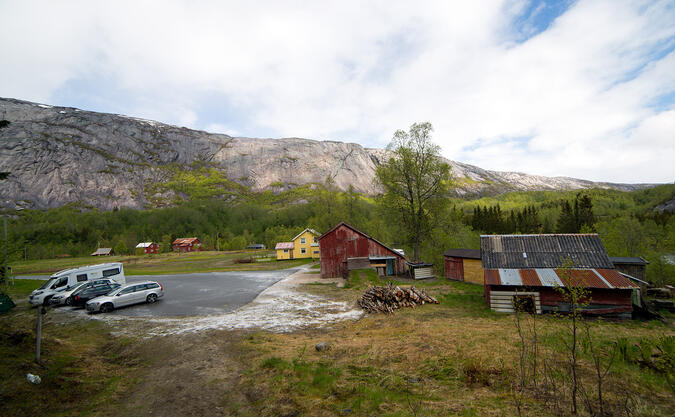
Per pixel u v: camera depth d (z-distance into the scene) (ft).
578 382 26.73
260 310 65.62
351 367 33.65
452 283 101.30
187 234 458.91
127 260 246.27
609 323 55.16
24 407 25.79
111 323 56.85
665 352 30.68
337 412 24.29
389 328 50.65
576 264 66.85
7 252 67.82
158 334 49.78
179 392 29.94
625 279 60.59
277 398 27.17
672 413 21.31
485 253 73.72
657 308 71.77
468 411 22.57
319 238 116.78
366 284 95.09
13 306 69.72
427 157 122.31
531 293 62.59
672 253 146.82
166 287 97.60
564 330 45.96
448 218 128.26
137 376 34.45
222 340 46.11
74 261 250.57
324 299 76.43
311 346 42.16
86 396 29.43
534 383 27.09
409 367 32.96
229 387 30.45
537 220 318.65
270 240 331.77
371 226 180.34
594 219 243.40
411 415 22.53
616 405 22.70
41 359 35.47
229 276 122.93
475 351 36.35
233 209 580.71
